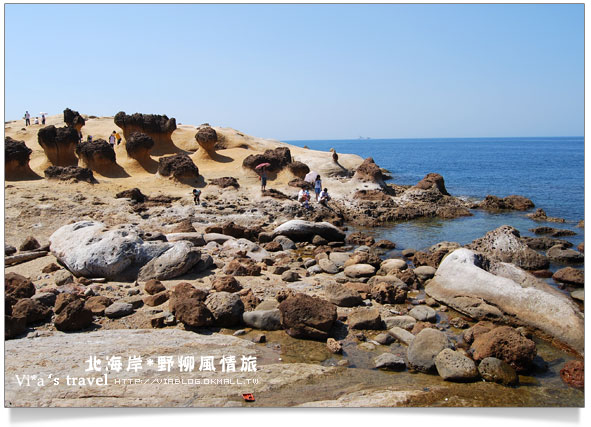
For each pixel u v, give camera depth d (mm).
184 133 32812
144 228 15898
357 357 7301
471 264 9930
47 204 17484
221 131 34125
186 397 5906
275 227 17641
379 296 9758
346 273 11539
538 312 8289
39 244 13039
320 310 7961
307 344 7699
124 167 25141
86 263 10266
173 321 8297
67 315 7863
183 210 18797
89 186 21094
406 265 12031
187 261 10633
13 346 6977
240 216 18406
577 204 24062
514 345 6891
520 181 35188
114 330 7875
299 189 23828
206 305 8438
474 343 7441
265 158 25562
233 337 7727
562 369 6844
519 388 6395
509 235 13195
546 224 19031
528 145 147000
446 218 20859
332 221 19203
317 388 6281
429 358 6879
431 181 25359
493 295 8953
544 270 12289
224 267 11375
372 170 25953
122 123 29062
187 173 23312
